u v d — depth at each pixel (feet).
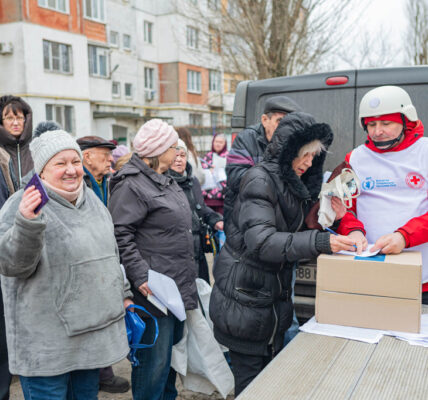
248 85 11.99
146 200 8.39
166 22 97.66
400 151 7.22
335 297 6.34
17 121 11.34
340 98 10.78
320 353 5.56
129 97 91.91
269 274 7.48
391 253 6.52
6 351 9.62
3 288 6.84
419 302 5.90
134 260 8.25
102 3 81.87
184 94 101.04
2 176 10.18
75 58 72.38
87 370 7.29
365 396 4.61
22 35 64.85
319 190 7.48
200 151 56.49
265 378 5.02
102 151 10.93
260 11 35.63
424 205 7.13
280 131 6.99
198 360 9.64
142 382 8.59
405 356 5.43
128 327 7.91
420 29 68.39
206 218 12.37
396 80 10.34
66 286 6.71
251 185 7.05
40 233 6.10
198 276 11.73
